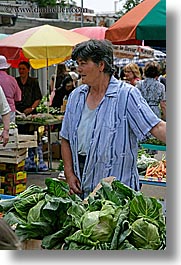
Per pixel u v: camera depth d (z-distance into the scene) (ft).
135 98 9.91
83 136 10.21
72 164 10.62
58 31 27.07
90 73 9.92
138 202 7.30
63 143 10.77
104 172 10.03
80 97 10.42
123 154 9.95
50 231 7.53
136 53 33.19
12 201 8.10
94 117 10.10
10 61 33.24
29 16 50.72
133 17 15.90
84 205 7.89
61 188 8.04
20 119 27.63
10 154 20.99
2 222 5.74
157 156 17.24
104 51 9.92
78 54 9.93
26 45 25.96
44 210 7.51
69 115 10.52
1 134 20.61
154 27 15.28
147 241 6.98
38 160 28.37
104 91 10.09
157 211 7.32
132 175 10.10
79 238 7.09
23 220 7.75
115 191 8.04
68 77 33.76
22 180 21.90
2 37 31.83
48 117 28.94
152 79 22.17
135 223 7.09
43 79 46.78
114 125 9.92
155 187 14.53
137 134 9.89
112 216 7.18
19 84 28.81
